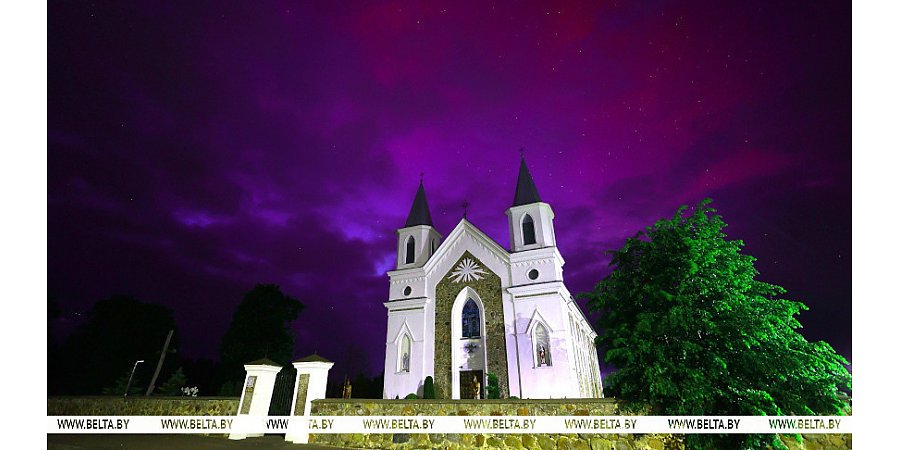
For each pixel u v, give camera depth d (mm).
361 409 13953
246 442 14203
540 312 27172
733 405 10227
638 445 11359
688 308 10984
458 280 30500
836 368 10242
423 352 29266
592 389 37781
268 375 16125
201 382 48094
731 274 11328
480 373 27734
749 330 10469
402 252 34531
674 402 10812
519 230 31453
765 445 10000
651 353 11109
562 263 30812
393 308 31234
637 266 12523
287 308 40125
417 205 36469
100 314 39406
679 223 12359
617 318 12352
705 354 10680
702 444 10289
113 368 37906
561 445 12070
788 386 10555
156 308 42312
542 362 26375
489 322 28531
